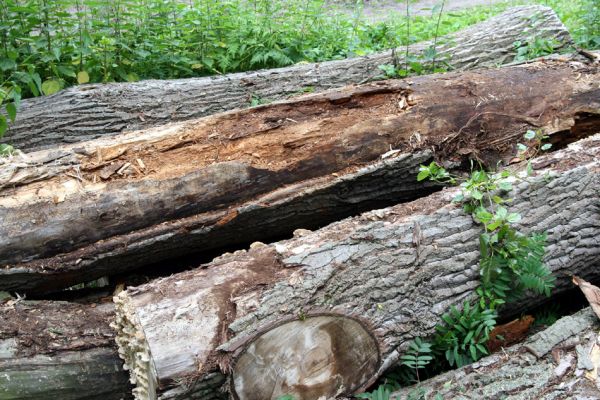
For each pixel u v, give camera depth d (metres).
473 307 2.71
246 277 2.46
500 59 5.19
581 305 3.18
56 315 2.77
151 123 4.56
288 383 2.31
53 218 2.87
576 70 3.81
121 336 2.53
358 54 5.65
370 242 2.64
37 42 4.80
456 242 2.75
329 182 3.23
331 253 2.57
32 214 2.86
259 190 3.17
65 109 4.42
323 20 6.59
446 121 3.47
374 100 3.51
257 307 2.34
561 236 2.93
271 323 2.32
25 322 2.68
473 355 2.58
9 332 2.60
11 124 4.28
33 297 3.04
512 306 2.88
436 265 2.68
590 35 5.54
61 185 2.95
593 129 3.74
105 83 4.75
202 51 5.62
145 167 3.09
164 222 3.04
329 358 2.38
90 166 3.02
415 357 2.54
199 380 2.19
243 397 2.26
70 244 2.90
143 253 3.05
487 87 3.61
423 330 2.61
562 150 3.26
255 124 3.29
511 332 2.83
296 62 5.93
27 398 2.48
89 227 2.92
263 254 2.60
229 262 2.58
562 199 2.98
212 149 3.19
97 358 2.64
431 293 2.65
